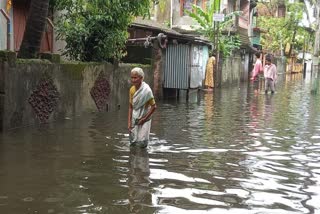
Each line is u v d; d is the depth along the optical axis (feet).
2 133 29.07
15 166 22.45
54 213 16.52
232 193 19.42
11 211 16.62
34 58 34.76
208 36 80.59
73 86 37.37
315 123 40.04
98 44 42.19
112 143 28.66
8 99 29.14
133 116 27.55
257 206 17.87
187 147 28.40
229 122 39.52
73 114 37.76
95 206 17.34
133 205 17.54
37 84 32.27
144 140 27.48
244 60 109.19
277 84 100.27
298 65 185.98
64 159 24.18
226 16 87.92
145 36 64.80
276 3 166.71
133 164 23.72
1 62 28.55
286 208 17.72
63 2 42.24
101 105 42.55
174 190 19.57
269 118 42.73
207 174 22.27
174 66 60.03
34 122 32.40
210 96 65.26
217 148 28.35
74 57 43.04
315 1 123.24
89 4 41.47
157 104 52.75
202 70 71.05
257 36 137.39
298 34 169.68
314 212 17.34
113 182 20.43
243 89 80.74
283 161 25.38
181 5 99.30
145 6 44.52
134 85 27.43
